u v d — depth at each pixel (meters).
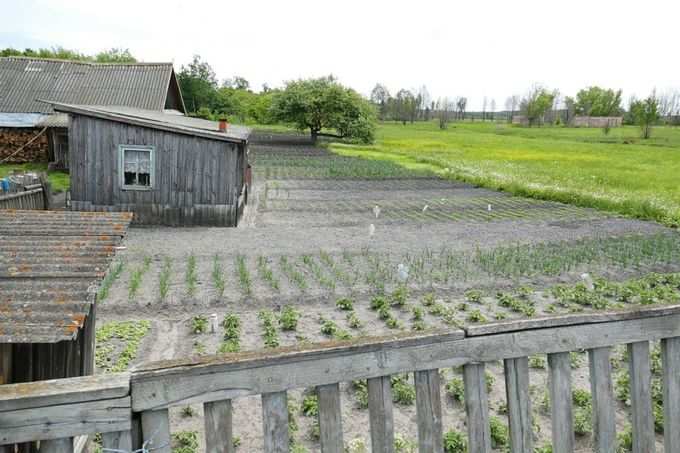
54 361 4.59
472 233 19.62
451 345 3.03
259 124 96.50
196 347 8.74
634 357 3.44
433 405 3.03
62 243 5.22
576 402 7.21
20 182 16.30
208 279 12.82
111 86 36.47
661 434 6.34
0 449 3.08
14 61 37.44
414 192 30.98
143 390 2.47
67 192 19.92
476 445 3.10
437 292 12.38
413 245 17.38
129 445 2.47
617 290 12.50
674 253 16.47
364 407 7.05
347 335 9.43
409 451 5.79
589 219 23.02
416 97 153.75
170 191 19.38
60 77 36.75
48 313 3.74
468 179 35.50
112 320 10.07
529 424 3.22
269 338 9.13
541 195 28.94
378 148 62.66
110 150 18.94
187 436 6.02
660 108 121.62
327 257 15.14
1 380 3.77
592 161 52.03
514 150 64.31
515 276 13.77
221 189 19.61
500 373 8.27
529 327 3.17
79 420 2.39
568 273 14.30
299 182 33.94
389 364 2.90
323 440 2.83
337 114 66.50
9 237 5.39
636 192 30.42
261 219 21.67
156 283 12.33
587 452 5.07
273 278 13.08
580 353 8.96
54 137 30.23
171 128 18.84
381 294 12.03
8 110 33.53
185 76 90.81
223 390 2.60
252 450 6.02
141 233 18.20
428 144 71.75
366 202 26.92
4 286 4.14
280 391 2.72
